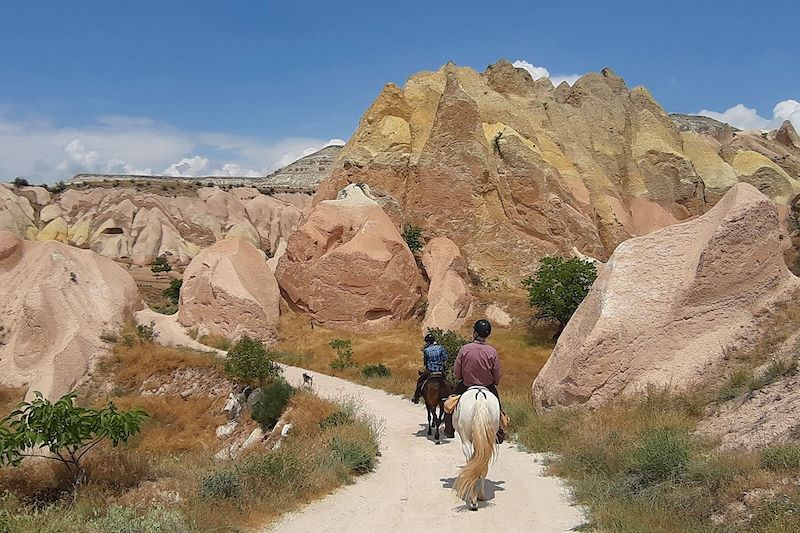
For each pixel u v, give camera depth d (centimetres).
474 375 1013
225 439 2048
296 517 877
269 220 13075
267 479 987
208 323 3359
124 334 2838
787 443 863
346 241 3909
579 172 4822
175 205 12106
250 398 2162
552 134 5047
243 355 2303
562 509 882
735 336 1380
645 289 1499
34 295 2677
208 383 2402
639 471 936
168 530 757
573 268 3297
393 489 1032
